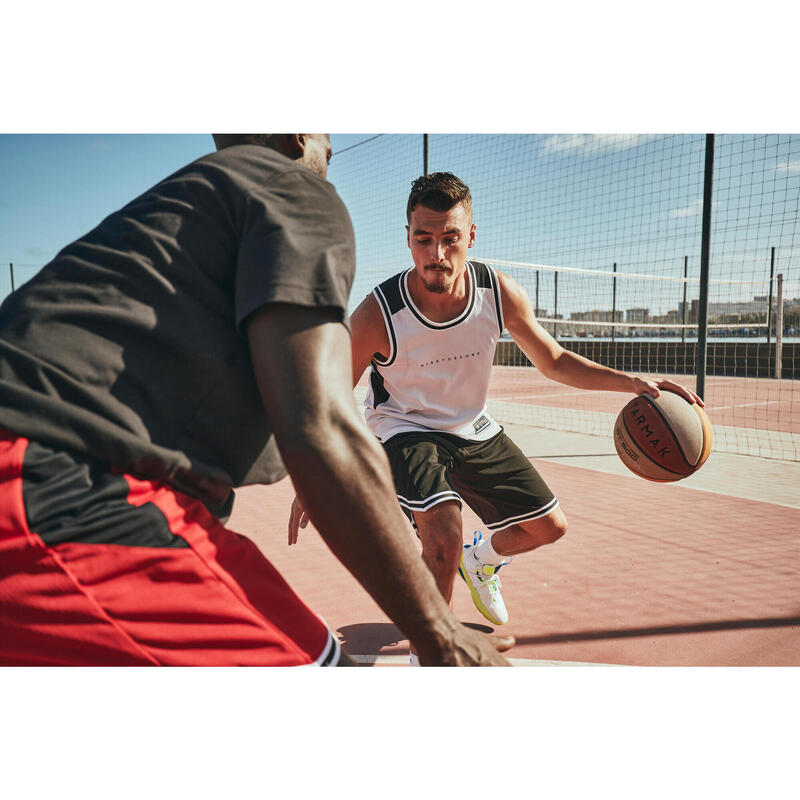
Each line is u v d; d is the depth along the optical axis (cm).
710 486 549
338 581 336
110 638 93
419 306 262
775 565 355
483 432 270
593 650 259
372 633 276
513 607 303
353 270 107
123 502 95
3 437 94
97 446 95
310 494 92
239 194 105
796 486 548
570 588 325
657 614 293
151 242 102
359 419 96
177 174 111
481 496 271
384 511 94
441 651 98
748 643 264
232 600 98
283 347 95
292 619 102
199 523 100
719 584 328
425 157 995
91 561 93
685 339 1972
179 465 99
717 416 1103
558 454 709
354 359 265
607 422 1016
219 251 104
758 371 1809
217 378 102
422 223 243
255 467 111
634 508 476
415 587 96
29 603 92
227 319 104
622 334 2117
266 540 407
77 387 96
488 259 1093
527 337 285
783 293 1605
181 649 95
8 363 96
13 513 91
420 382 268
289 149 123
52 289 101
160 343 100
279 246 98
